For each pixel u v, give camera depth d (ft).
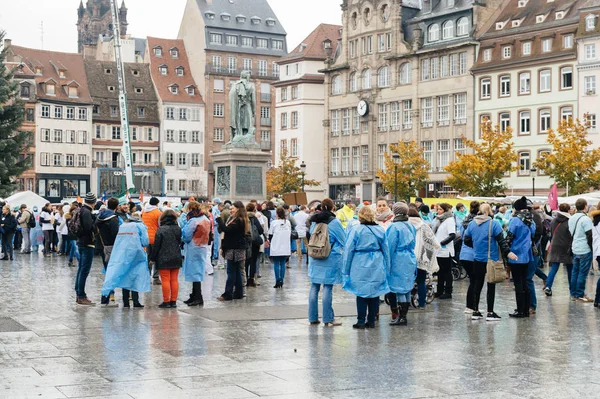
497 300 66.90
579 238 66.39
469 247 56.70
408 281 52.03
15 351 41.83
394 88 281.95
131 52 408.46
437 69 267.80
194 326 50.88
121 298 66.54
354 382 35.01
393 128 283.59
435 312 58.95
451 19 263.29
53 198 352.69
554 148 202.39
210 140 388.98
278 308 59.77
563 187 204.13
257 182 115.24
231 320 53.62
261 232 78.28
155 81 384.88
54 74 360.07
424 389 33.78
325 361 39.73
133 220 60.34
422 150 256.32
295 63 330.54
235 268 66.08
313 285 51.90
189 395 32.45
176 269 60.18
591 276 91.09
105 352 41.65
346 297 67.77
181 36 404.16
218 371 37.11
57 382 34.60
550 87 234.79
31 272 92.43
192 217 61.41
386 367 38.32
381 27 285.84
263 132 400.26
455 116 261.65
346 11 300.81
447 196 256.52
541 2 245.24
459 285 79.61
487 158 222.48
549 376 36.55
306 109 325.83
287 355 41.24
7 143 205.77
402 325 52.01
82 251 61.21
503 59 246.88
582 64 225.35
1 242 121.08
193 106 386.11
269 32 402.72
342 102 303.48
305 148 325.42
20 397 31.94
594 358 40.93
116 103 374.63
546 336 47.93
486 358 40.81
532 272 58.90
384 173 260.01
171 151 381.60
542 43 237.45
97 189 335.06
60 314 56.24
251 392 33.04
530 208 73.46
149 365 38.34
